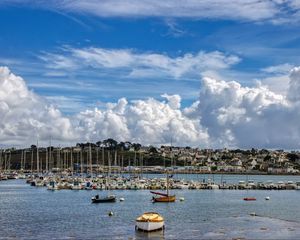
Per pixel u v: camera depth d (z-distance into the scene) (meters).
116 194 175.12
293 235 80.25
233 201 152.75
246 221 99.12
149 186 199.75
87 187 193.75
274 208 129.25
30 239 75.69
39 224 92.75
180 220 100.75
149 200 150.75
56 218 102.69
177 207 130.25
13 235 79.44
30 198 156.50
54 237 77.56
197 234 80.94
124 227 88.81
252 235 80.12
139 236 78.75
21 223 94.25
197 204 140.25
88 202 142.50
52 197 160.62
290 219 103.12
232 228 88.19
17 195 169.00
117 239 76.00
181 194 184.25
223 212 118.12
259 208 129.00
